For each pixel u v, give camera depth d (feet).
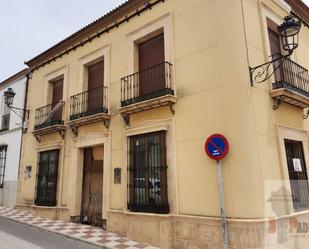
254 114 18.43
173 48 22.59
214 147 17.29
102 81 29.94
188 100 20.80
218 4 20.27
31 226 27.32
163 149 21.33
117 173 24.97
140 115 23.76
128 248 19.35
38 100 37.88
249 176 17.03
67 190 30.01
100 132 27.40
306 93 22.48
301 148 22.79
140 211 21.74
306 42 28.12
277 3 24.21
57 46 35.01
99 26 30.07
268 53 21.26
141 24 25.90
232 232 16.67
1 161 43.50
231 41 19.20
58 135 32.73
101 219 26.89
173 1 23.57
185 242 18.90
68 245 20.52
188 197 19.45
